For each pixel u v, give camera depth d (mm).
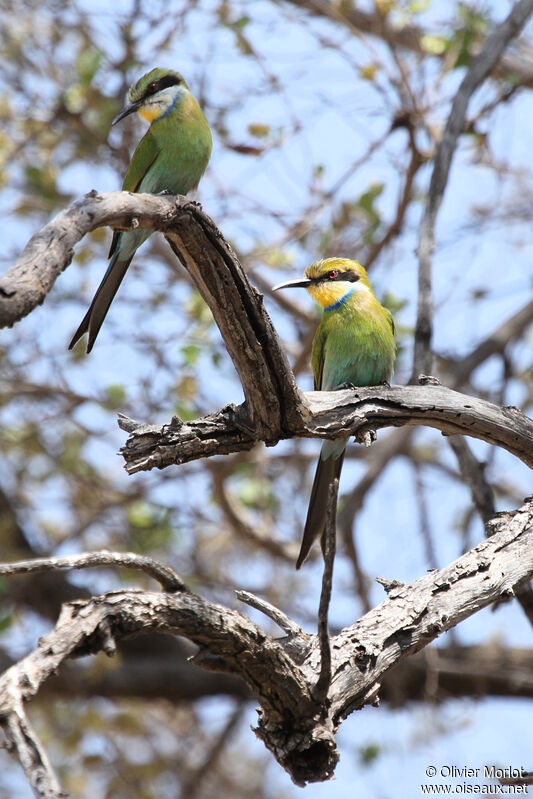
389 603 5875
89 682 14094
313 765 5344
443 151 10211
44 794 3926
